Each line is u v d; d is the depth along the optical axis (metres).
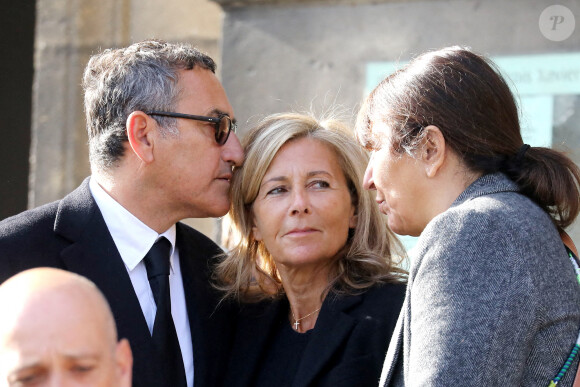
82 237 3.10
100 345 1.85
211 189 3.31
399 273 3.37
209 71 3.39
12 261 2.98
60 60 7.75
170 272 3.32
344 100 6.06
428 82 2.58
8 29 5.52
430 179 2.58
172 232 3.33
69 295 1.86
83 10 7.70
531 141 5.52
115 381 1.90
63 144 7.73
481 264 2.29
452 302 2.28
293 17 6.20
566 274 2.38
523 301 2.26
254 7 6.31
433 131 2.55
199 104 3.27
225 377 3.29
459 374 2.21
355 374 3.02
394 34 5.96
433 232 2.40
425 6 5.88
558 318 2.32
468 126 2.52
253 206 3.35
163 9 7.50
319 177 3.23
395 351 2.57
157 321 3.07
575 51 5.52
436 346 2.25
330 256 3.24
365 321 3.13
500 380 2.23
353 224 3.34
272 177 3.25
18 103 5.58
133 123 3.19
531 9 5.61
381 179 2.70
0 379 1.82
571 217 2.53
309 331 3.25
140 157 3.19
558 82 5.53
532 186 2.51
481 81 2.56
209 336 3.32
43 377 1.82
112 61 3.32
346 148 3.29
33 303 1.83
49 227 3.11
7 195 5.52
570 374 2.33
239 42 6.34
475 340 2.23
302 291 3.31
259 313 3.40
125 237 3.20
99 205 3.23
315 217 3.20
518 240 2.31
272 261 3.48
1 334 1.82
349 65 6.07
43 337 1.80
